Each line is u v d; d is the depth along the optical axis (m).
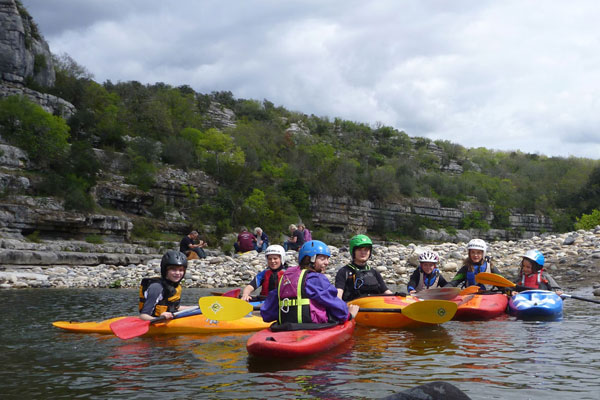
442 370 3.74
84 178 28.91
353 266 6.74
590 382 3.38
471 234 62.03
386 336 5.34
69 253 19.75
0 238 20.67
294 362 4.07
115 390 3.33
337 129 90.81
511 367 3.82
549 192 80.81
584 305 8.07
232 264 16.83
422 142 100.12
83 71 49.94
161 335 5.61
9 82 33.47
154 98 54.12
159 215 32.78
